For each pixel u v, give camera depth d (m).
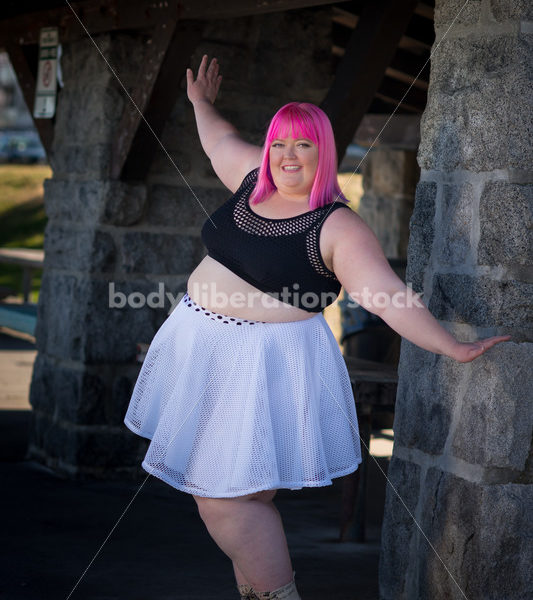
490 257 2.93
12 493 5.23
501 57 2.92
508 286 2.89
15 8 6.37
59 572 3.76
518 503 2.92
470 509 2.93
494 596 2.92
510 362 2.88
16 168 28.50
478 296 2.95
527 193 2.89
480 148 2.97
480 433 2.91
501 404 2.88
